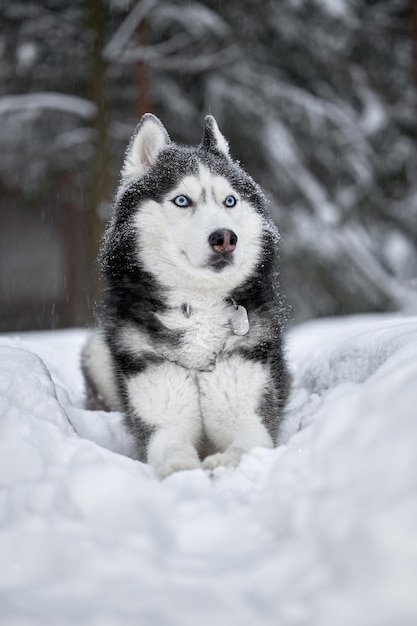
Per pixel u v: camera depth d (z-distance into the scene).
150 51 13.17
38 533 2.33
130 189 4.39
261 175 15.23
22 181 14.97
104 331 4.64
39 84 14.52
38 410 3.58
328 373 5.06
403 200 16.19
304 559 2.09
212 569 2.14
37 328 17.47
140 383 4.11
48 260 17.41
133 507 2.42
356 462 2.34
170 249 4.14
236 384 4.07
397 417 2.35
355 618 1.82
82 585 2.06
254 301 4.28
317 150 15.60
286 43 15.20
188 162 4.29
